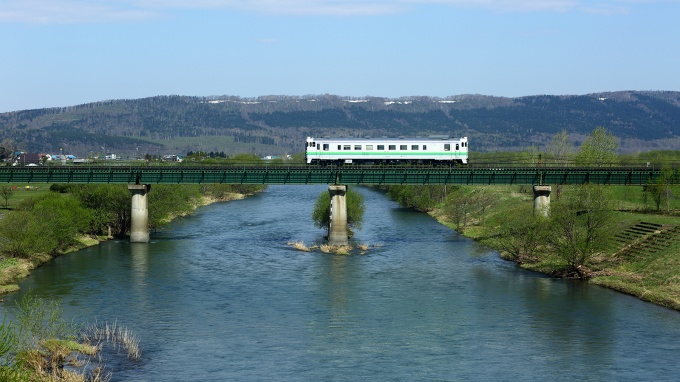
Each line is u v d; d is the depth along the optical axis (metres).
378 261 124.00
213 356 71.56
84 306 89.62
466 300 94.75
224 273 112.06
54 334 72.94
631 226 128.88
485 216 178.00
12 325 77.38
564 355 72.56
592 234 111.75
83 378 62.12
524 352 73.56
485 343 76.44
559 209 119.38
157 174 149.00
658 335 78.88
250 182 148.75
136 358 70.19
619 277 104.38
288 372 67.44
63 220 127.25
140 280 105.81
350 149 169.12
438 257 128.38
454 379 66.06
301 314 87.50
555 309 90.00
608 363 70.12
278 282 105.50
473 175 146.75
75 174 149.12
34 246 115.88
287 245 142.38
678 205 159.50
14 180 150.12
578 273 109.62
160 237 153.50
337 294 98.12
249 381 65.00
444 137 173.12
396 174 147.00
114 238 151.38
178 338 77.19
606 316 86.56
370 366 69.31
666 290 95.94
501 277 109.88
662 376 66.69
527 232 121.44
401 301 94.25
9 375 51.44
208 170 148.88
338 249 134.12
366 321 84.56
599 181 147.12
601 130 169.25
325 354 72.69
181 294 97.12
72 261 121.50
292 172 148.12
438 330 81.06
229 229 167.50
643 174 148.00
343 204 143.38
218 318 85.31
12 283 102.25
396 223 180.38
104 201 153.12
